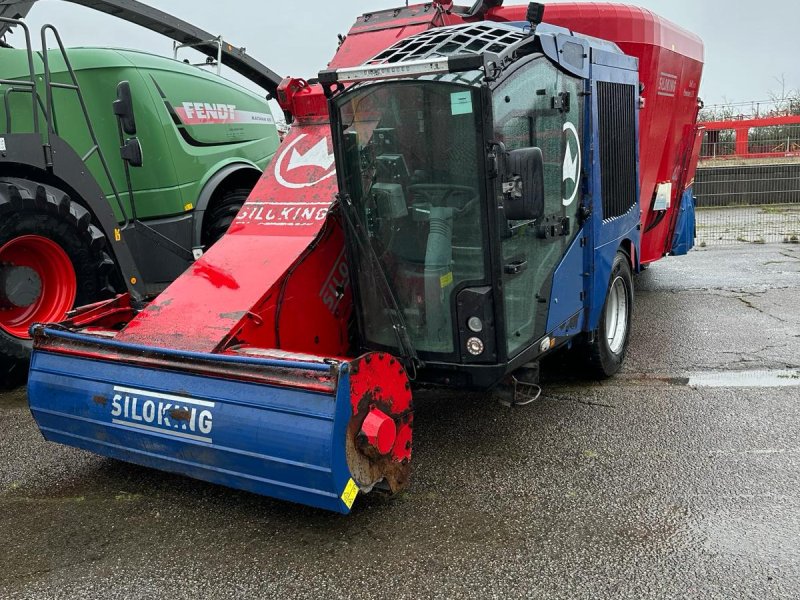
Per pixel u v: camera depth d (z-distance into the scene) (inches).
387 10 201.9
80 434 139.9
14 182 189.9
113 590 111.8
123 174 251.1
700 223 504.4
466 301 135.2
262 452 116.8
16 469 154.4
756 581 108.2
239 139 292.7
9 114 203.0
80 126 242.7
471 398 191.3
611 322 203.9
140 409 129.2
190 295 143.6
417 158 133.8
